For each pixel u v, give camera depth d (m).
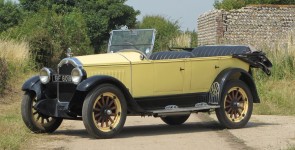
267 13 30.72
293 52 18.81
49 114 10.14
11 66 22.34
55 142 9.53
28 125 10.45
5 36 28.05
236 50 11.40
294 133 10.43
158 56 10.74
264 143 9.32
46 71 10.16
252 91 11.32
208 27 31.88
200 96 10.97
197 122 12.27
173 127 11.52
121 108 9.89
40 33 27.17
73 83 9.74
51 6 48.53
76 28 31.88
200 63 10.88
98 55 10.29
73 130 11.10
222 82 10.88
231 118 11.06
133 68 10.23
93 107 9.60
